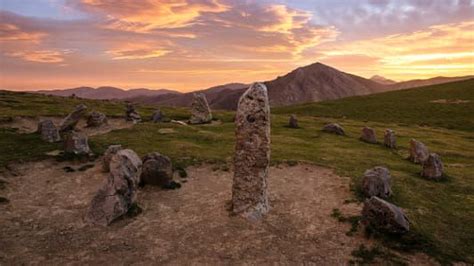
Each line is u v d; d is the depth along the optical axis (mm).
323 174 33031
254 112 24047
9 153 34469
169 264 18812
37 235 21141
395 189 29516
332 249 20547
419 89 148250
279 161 36156
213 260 19328
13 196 26266
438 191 30328
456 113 98000
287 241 21422
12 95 86062
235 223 23359
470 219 24812
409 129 72750
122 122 56812
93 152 36281
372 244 20953
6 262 18234
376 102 122562
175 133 47594
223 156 36906
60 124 47750
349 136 56312
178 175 31656
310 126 65062
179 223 23281
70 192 27594
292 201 27094
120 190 23953
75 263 18562
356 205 25938
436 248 20578
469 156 47844
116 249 20094
